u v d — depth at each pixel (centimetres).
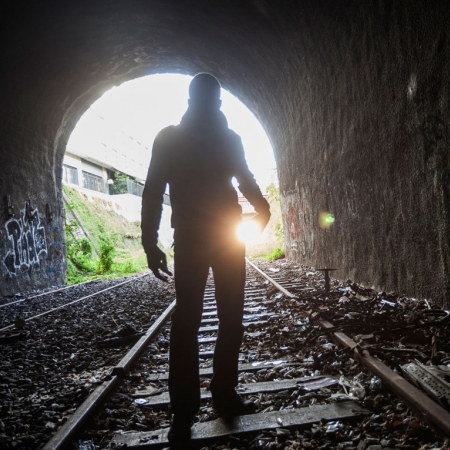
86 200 3042
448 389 223
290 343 412
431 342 345
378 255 642
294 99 1040
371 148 622
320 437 219
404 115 505
